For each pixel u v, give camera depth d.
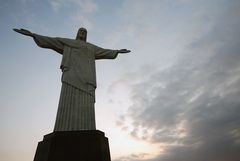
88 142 18.08
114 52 26.73
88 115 21.16
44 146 18.22
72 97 21.50
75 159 17.17
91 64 24.45
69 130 19.52
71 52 24.17
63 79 22.34
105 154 18.12
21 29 22.56
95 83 23.59
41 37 23.47
